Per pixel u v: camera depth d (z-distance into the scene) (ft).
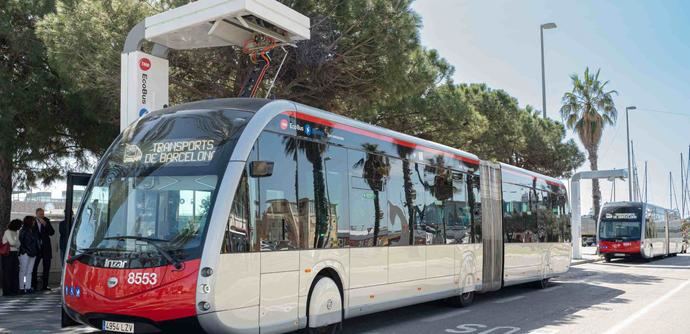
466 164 43.27
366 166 31.63
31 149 53.57
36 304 41.50
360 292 30.17
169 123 25.61
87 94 46.93
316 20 43.78
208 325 21.94
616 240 108.06
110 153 25.90
